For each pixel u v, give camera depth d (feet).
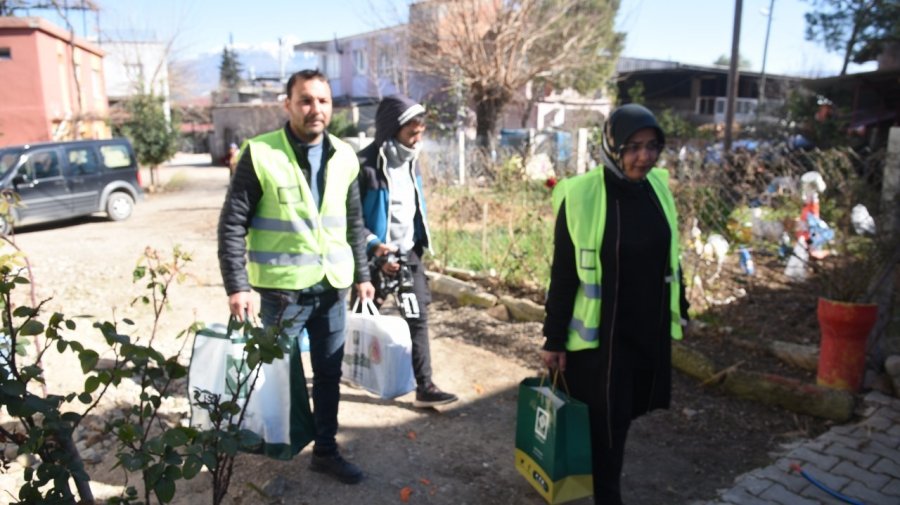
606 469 9.29
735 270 23.97
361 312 12.36
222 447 6.18
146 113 73.36
